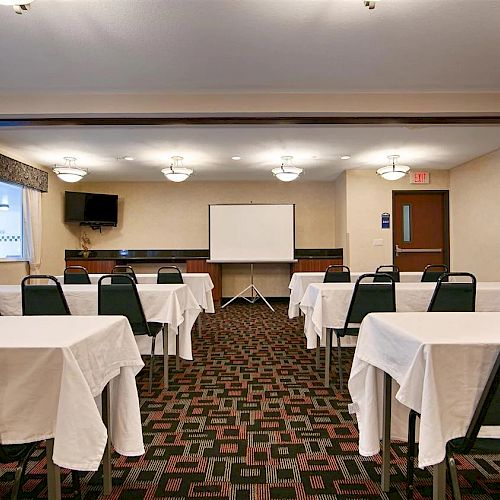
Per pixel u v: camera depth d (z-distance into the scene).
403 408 1.80
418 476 1.84
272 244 7.84
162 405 2.73
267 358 3.92
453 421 1.25
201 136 4.89
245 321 5.93
